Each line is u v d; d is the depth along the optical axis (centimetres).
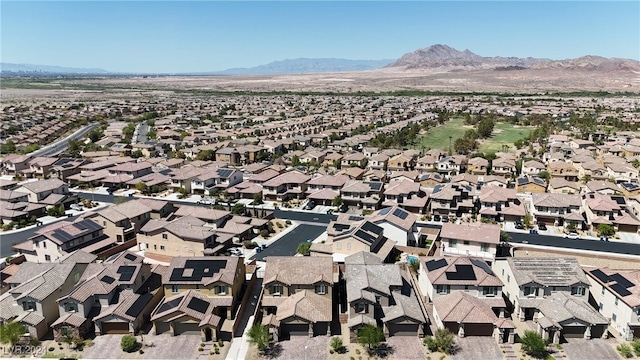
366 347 5306
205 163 14425
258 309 5878
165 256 7994
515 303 5962
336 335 5566
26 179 13450
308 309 5606
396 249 8050
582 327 5419
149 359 5088
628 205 10219
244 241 8550
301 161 15538
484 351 5209
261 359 5100
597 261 7712
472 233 7738
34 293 5519
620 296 5531
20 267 6338
